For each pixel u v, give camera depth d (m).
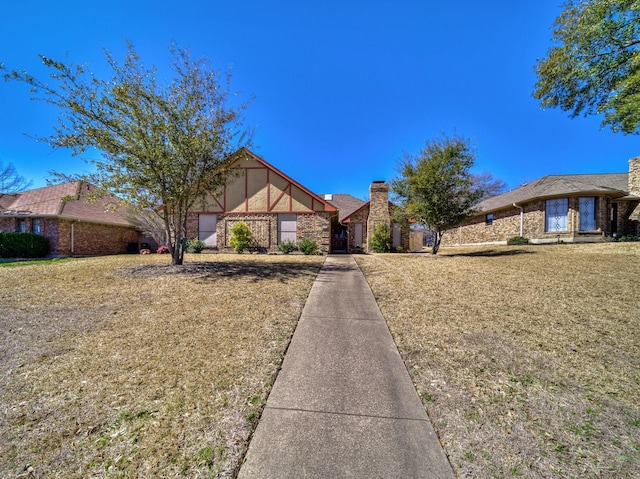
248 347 3.73
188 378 3.01
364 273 8.80
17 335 4.04
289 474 1.90
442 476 1.87
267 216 16.48
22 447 2.12
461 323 4.44
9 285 6.72
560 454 2.02
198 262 10.30
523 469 1.90
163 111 7.94
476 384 2.89
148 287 6.65
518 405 2.56
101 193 8.05
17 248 14.50
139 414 2.47
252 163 16.62
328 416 2.47
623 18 6.79
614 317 4.52
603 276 7.05
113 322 4.53
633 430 2.24
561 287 6.23
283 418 2.45
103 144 7.48
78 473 1.90
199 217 16.92
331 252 18.27
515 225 17.64
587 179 17.77
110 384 2.90
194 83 8.23
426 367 3.23
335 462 1.99
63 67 6.96
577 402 2.59
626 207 15.98
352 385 2.92
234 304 5.45
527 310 4.93
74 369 3.18
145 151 7.45
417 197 13.12
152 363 3.31
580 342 3.73
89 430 2.29
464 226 23.25
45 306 5.27
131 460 2.00
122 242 19.75
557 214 15.32
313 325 4.52
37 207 16.20
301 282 7.34
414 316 4.81
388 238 17.23
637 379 2.93
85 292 6.20
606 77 7.72
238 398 2.70
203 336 4.04
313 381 2.99
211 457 2.03
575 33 7.66
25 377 3.02
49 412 2.49
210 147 8.39
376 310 5.20
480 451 2.06
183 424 2.36
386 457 2.03
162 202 8.78
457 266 9.38
